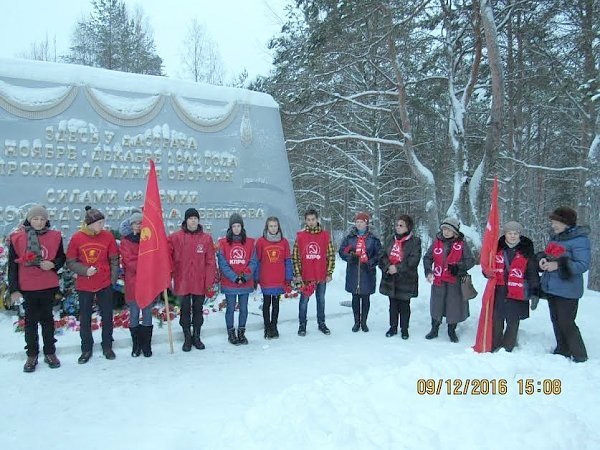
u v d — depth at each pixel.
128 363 5.41
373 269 6.80
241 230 6.28
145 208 5.68
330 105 15.28
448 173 22.52
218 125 9.15
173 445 3.48
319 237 6.75
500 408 3.59
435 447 3.10
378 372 4.34
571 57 14.06
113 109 8.10
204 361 5.50
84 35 29.83
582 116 17.19
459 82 16.06
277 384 4.75
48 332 5.25
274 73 16.53
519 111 19.28
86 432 3.73
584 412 3.88
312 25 13.13
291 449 3.09
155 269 5.62
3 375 4.99
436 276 6.42
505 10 13.06
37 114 7.53
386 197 23.70
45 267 5.06
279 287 6.45
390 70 17.73
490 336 5.70
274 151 9.82
